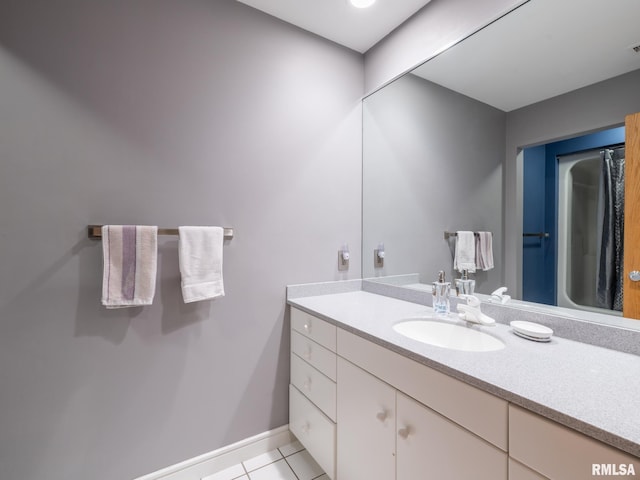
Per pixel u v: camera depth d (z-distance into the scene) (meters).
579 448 0.60
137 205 1.34
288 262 1.74
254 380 1.65
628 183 1.00
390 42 1.81
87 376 1.27
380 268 1.90
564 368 0.84
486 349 1.17
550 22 1.16
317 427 1.46
